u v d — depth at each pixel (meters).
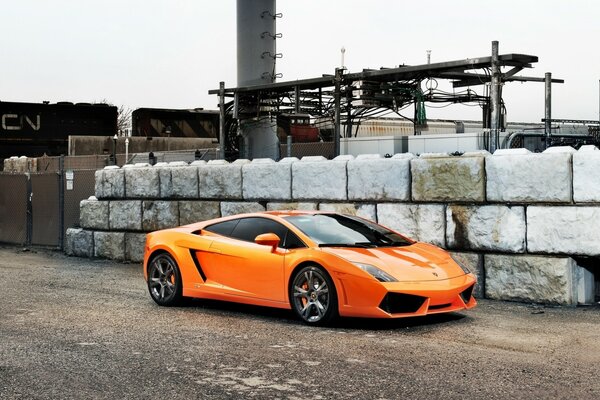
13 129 42.28
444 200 10.71
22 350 6.88
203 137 44.00
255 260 8.69
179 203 14.56
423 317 8.62
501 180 10.09
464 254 10.48
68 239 17.14
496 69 18.36
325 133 30.95
